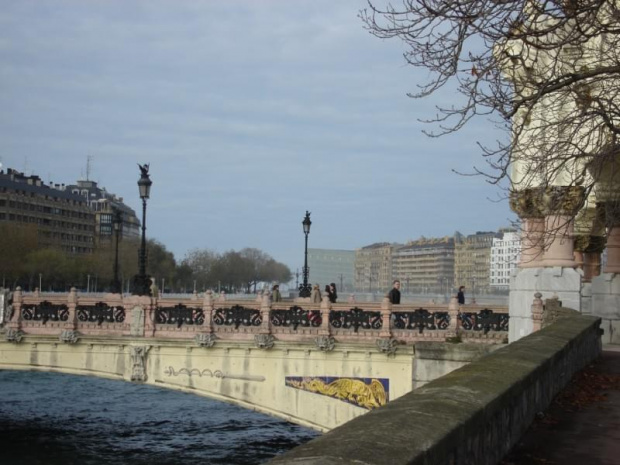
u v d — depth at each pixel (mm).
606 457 10773
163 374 35250
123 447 45375
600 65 19703
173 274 184125
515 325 31406
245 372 34812
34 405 59969
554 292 30031
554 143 20234
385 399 33656
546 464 10195
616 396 16375
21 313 35906
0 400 62031
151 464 41188
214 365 34969
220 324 34969
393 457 5129
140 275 35844
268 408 34594
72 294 35594
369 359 33906
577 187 19078
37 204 194625
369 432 5629
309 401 34312
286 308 34719
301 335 34344
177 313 35344
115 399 64562
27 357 35812
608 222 21062
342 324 34250
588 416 13984
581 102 17922
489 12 14953
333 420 34094
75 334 35250
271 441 48156
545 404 14414
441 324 33969
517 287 31344
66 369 35719
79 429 50562
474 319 33875
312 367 34375
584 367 21672
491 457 8930
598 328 25719
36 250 152000
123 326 35406
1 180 185375
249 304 34875
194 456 43344
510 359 12336
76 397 64938
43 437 47625
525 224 28672
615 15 15617
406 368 33594
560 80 17906
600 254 39031
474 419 7391
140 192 36531
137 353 35125
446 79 15367
